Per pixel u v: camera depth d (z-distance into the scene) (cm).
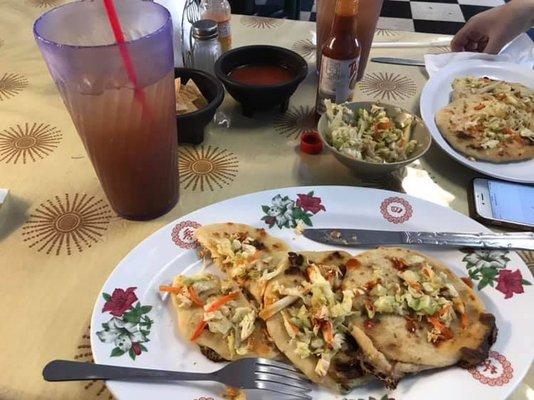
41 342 34
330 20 56
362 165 45
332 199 44
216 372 31
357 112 51
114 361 32
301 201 44
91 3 38
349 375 32
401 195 45
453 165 50
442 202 47
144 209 43
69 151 51
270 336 34
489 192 46
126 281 37
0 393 32
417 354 32
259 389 31
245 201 44
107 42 40
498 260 39
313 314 34
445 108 55
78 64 33
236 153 52
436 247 41
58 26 37
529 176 48
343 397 31
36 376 32
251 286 37
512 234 41
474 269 39
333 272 37
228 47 66
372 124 50
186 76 53
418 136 49
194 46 59
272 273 37
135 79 35
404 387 32
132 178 40
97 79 34
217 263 39
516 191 46
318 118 55
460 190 48
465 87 58
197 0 68
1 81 62
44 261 40
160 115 39
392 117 51
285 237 42
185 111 50
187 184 48
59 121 56
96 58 33
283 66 57
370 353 32
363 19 57
